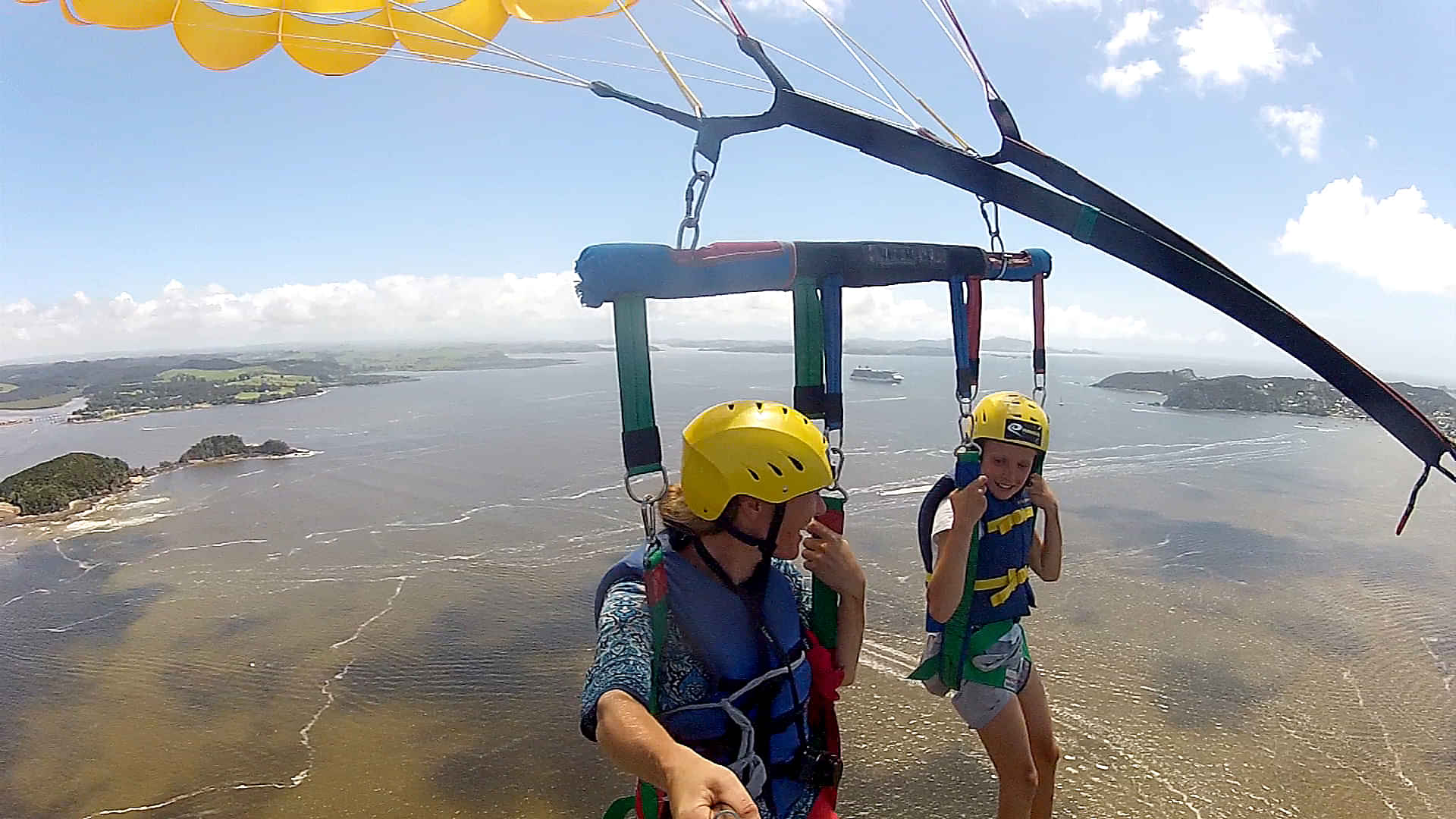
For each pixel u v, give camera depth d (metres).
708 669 3.27
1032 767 5.52
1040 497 5.68
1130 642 18.05
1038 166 3.68
